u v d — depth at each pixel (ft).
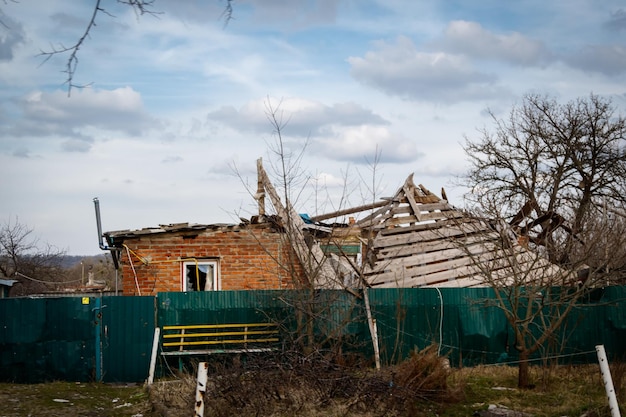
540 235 52.08
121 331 46.93
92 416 35.60
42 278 140.05
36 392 41.32
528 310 41.68
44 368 46.06
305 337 47.19
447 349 50.72
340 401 35.81
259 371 35.50
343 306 48.93
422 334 50.67
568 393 39.11
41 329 46.21
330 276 52.29
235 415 33.32
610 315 52.21
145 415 35.70
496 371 47.16
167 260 55.98
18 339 45.96
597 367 47.19
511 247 42.80
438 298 51.19
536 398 38.55
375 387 35.45
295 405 34.86
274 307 48.75
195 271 56.54
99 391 43.09
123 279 55.67
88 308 46.78
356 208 58.90
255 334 48.57
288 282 50.85
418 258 56.24
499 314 51.42
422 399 37.70
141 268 55.72
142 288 55.47
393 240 56.85
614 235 47.78
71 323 46.50
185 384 39.22
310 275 47.50
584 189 88.58
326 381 35.86
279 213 55.42
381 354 49.67
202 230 56.39
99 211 59.52
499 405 36.83
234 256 56.70
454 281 55.62
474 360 50.96
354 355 45.29
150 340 47.14
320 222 59.93
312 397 35.70
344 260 55.47
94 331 46.60
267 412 33.81
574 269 41.81
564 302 43.75
